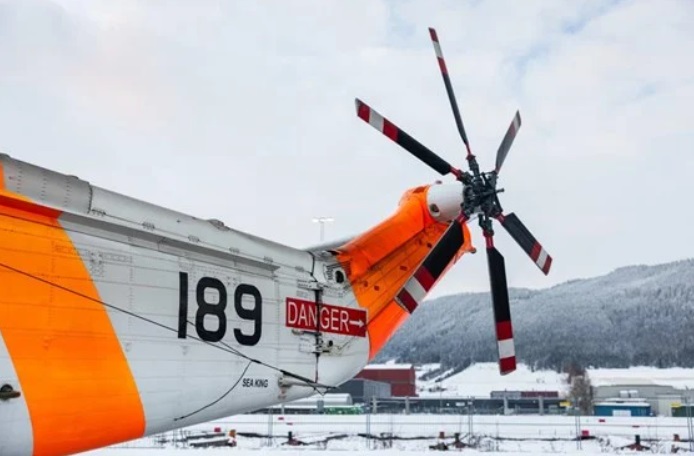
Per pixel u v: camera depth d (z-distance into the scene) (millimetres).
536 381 141875
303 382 8258
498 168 10227
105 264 6293
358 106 9375
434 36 10344
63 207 6129
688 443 23000
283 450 19516
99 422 6074
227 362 7336
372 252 9664
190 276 7098
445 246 9320
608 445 22609
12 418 5414
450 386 127625
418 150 9945
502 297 9539
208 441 23547
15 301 5551
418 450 20578
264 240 8320
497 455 18266
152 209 6953
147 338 6539
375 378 81875
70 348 5867
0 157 5828
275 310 8023
